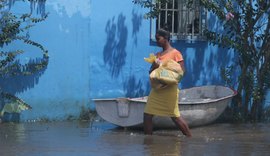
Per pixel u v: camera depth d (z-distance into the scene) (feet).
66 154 21.89
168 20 35.04
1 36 30.19
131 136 27.14
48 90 32.48
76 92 33.09
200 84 35.63
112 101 29.53
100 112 30.12
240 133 29.27
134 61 34.14
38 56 31.94
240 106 34.50
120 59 33.86
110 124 31.91
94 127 30.53
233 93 32.04
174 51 27.07
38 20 31.07
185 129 27.37
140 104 28.63
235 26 33.19
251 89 34.12
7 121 31.65
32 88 32.14
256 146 24.75
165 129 29.71
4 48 31.17
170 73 26.35
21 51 30.71
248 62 33.45
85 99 33.30
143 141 25.52
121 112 29.27
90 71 33.27
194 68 35.45
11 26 30.32
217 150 23.44
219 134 28.76
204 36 34.65
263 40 33.63
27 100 32.07
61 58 32.58
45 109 32.50
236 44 32.73
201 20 35.35
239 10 34.24
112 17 33.53
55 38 32.35
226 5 32.65
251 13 32.45
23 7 31.40
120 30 33.73
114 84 33.76
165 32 27.17
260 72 34.17
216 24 35.65
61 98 32.78
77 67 32.99
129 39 33.96
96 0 33.14
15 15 31.19
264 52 33.81
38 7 31.83
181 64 27.02
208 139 26.71
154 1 33.37
